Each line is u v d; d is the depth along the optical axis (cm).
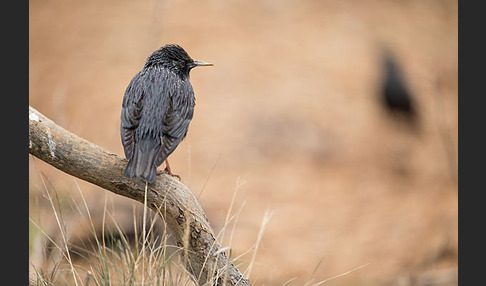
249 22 2170
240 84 1848
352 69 1998
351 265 1259
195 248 624
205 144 1625
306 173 1577
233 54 1967
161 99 706
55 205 888
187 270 633
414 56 2192
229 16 2184
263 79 1883
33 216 845
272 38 2092
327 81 1919
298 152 1645
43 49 2102
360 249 1320
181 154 1594
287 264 1220
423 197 1570
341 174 1605
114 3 2350
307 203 1468
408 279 1177
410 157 1725
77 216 868
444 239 1356
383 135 1780
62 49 2086
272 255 1243
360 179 1599
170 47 780
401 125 1848
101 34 2139
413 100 1912
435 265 1271
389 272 1244
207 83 1847
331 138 1714
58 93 1847
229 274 631
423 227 1434
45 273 654
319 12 2317
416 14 2527
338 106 1836
